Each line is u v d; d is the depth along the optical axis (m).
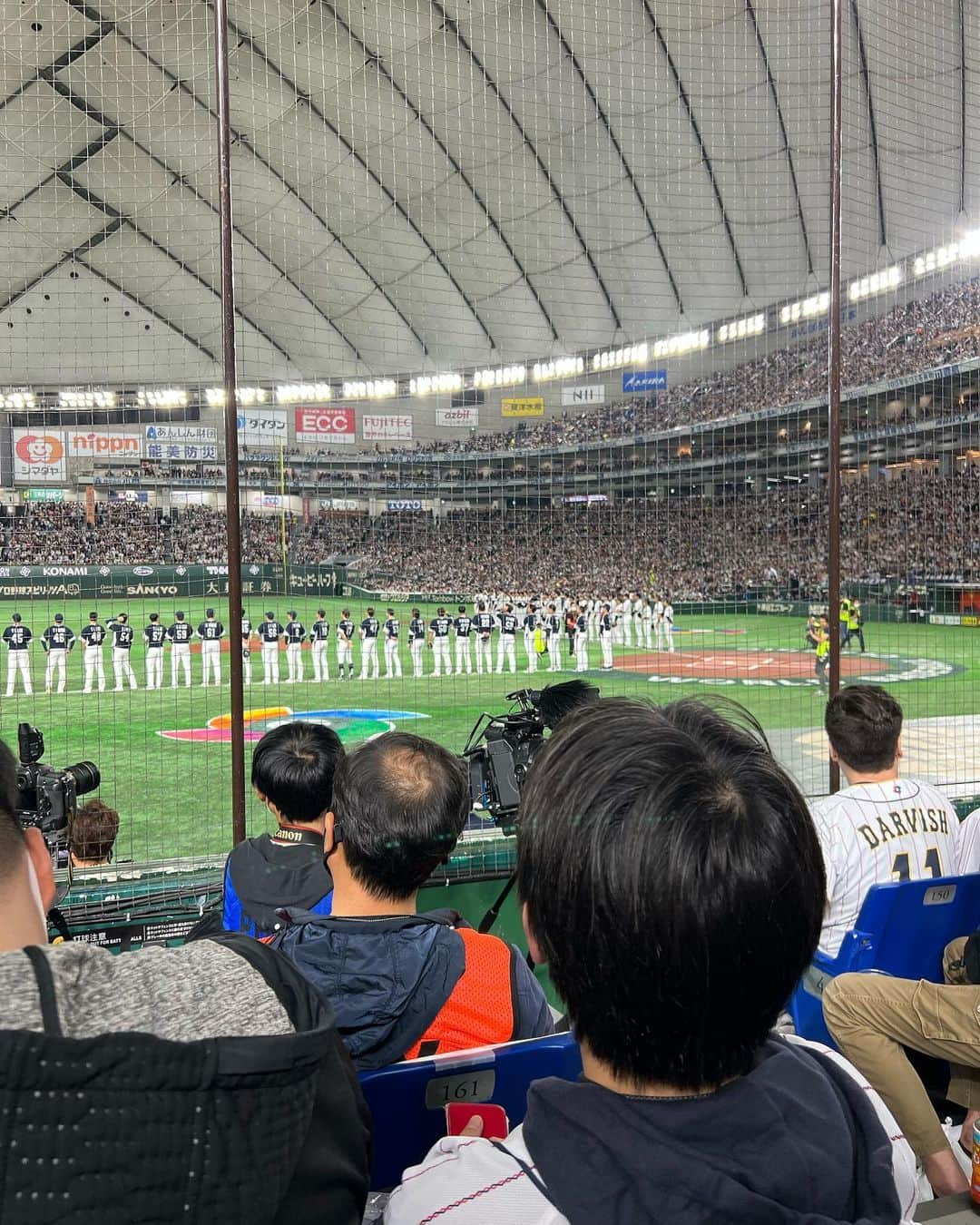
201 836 5.98
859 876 2.39
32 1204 0.54
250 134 21.81
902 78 17.14
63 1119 0.55
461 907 3.55
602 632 16.11
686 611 25.33
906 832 2.46
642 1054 0.67
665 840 0.64
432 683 14.30
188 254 26.14
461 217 26.03
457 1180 0.67
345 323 30.47
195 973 0.68
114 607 23.42
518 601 18.64
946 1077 2.23
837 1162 0.66
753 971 0.66
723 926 0.63
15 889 0.74
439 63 19.41
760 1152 0.63
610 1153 0.62
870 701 2.57
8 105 20.09
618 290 29.05
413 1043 1.35
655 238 26.25
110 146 21.86
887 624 23.22
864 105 18.70
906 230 23.92
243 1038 0.59
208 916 2.30
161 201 23.91
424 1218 0.65
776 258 26.39
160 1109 0.56
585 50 18.73
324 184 24.23
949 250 22.80
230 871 2.18
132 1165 0.56
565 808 0.69
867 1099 0.76
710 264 27.11
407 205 25.45
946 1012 1.75
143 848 5.72
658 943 0.63
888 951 2.21
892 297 25.62
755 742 0.78
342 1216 0.70
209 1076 0.57
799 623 23.20
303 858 2.15
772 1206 0.59
